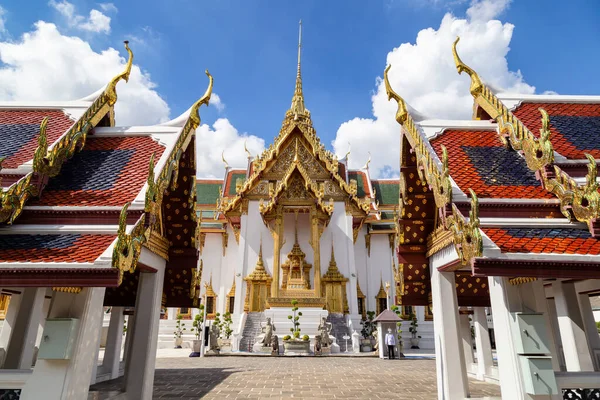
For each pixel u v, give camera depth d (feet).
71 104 25.62
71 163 21.80
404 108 24.93
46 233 16.84
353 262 99.96
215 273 105.50
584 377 15.67
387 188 127.13
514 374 15.81
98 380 32.86
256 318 89.71
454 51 27.50
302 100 118.01
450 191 17.89
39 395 13.91
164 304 26.17
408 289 26.99
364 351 79.05
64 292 15.21
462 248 16.34
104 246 15.70
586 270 15.03
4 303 62.34
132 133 24.89
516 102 26.05
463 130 24.76
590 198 16.79
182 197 25.63
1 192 16.14
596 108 26.03
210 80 26.86
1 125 23.27
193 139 25.79
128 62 27.30
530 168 20.43
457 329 22.70
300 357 68.49
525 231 17.13
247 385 35.86
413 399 29.01
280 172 106.22
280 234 94.99
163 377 41.14
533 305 16.43
